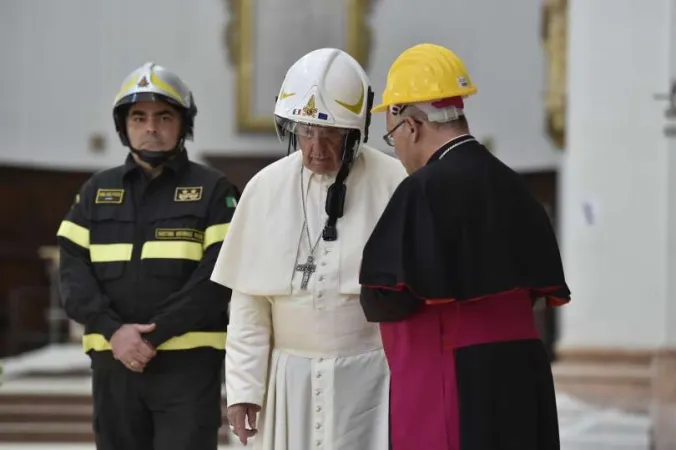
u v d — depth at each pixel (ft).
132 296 45.29
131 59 158.20
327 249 39.65
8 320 153.38
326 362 39.32
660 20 92.48
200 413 44.93
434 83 35.86
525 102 148.36
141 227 45.88
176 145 46.42
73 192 157.89
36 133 154.30
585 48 94.17
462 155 35.70
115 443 45.91
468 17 151.02
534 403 35.37
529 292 36.78
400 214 34.63
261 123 157.28
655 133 92.48
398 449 35.50
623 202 93.20
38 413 99.50
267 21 156.87
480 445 34.27
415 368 35.53
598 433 83.97
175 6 159.22
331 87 38.47
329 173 40.16
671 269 91.09
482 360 34.83
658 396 82.89
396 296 34.35
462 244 34.35
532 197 36.47
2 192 153.38
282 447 39.70
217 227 45.60
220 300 45.01
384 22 153.79
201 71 159.53
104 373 45.44
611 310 93.25
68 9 155.63
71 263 46.06
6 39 152.05
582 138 94.27
